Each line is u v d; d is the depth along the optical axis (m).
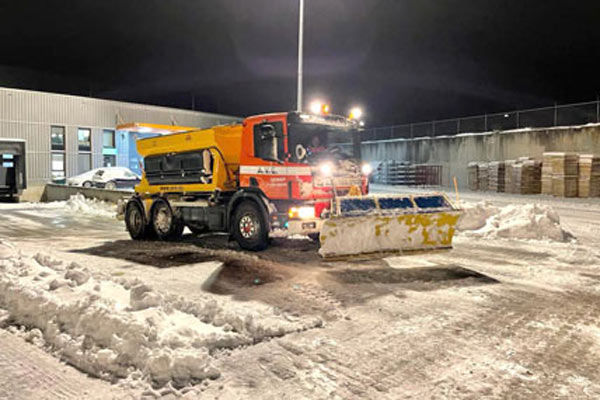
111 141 36.84
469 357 4.27
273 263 8.52
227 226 10.12
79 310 4.70
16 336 4.70
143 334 4.15
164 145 11.72
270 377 3.82
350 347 4.48
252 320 4.85
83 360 4.02
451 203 8.33
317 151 9.31
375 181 39.50
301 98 21.59
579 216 16.19
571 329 5.02
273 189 9.09
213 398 3.46
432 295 6.33
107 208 20.27
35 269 6.66
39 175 32.69
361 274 7.59
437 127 35.66
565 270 7.85
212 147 10.42
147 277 7.51
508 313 5.56
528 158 27.03
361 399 3.48
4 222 16.64
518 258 8.85
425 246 8.19
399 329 4.99
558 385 3.71
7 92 31.11
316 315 5.44
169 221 11.48
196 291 6.57
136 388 3.59
